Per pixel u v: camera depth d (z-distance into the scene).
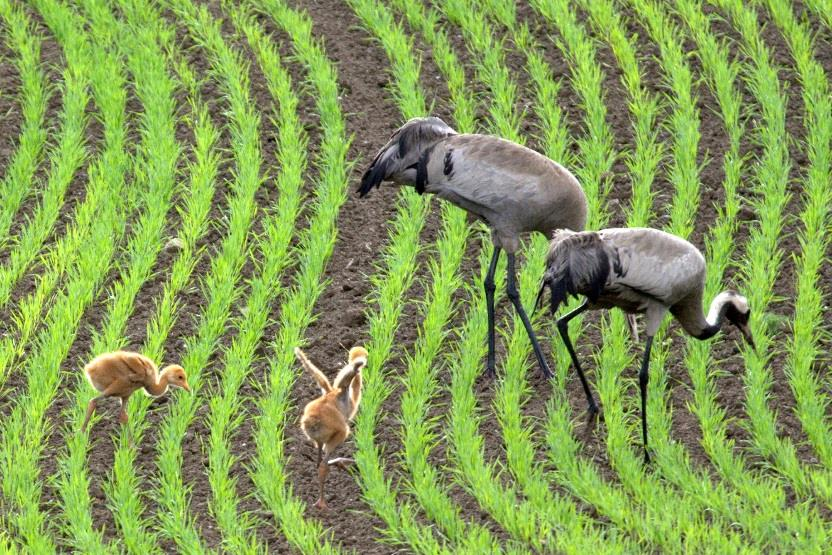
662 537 35.91
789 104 61.91
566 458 40.06
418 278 51.06
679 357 46.44
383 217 54.97
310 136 59.69
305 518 38.28
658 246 40.16
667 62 63.53
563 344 46.47
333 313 48.81
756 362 44.94
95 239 51.66
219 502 38.34
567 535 36.09
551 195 43.72
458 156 44.03
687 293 40.88
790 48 66.00
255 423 42.78
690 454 41.09
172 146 57.62
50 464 40.56
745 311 42.84
